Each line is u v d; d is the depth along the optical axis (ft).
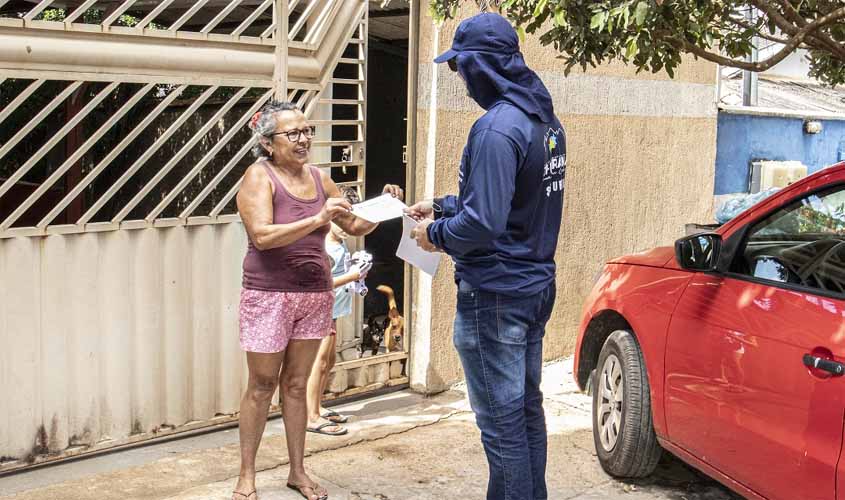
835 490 11.61
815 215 13.42
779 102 40.09
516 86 11.62
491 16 11.84
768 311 13.21
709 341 14.19
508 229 11.82
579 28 16.05
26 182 26.35
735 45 18.25
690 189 30.14
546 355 25.49
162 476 16.53
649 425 16.10
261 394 14.57
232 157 20.43
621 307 16.84
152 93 23.93
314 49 19.44
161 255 17.65
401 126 30.40
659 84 28.14
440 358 22.34
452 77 21.53
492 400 12.21
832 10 18.33
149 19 16.67
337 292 18.90
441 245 11.73
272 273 14.19
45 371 16.30
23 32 15.19
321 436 19.12
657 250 17.26
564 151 12.34
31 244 15.89
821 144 37.73
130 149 24.02
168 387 18.04
